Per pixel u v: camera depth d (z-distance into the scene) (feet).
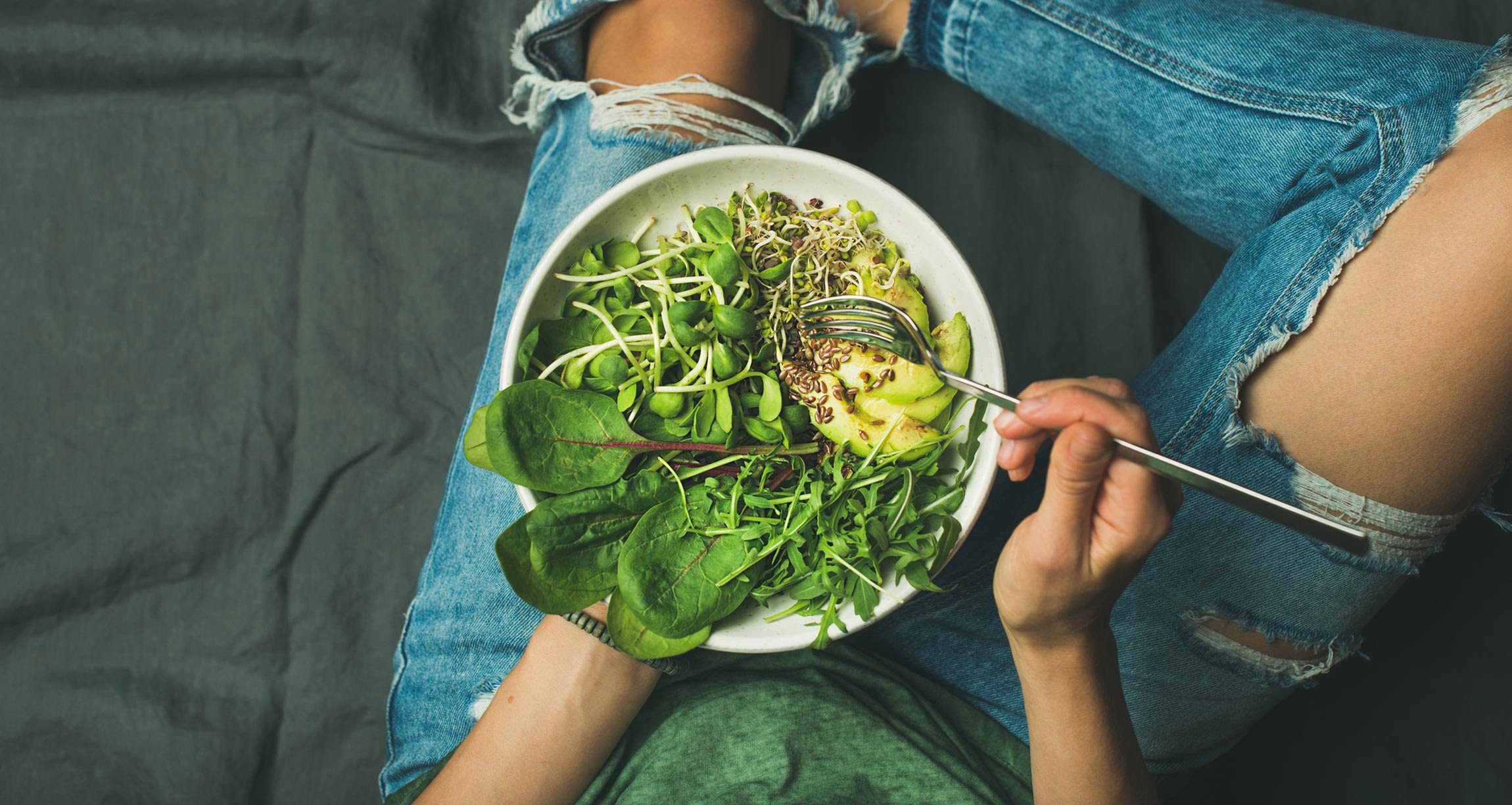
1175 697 3.21
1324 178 2.89
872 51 4.17
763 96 3.55
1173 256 4.31
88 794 4.07
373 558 4.25
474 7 4.35
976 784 2.99
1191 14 3.27
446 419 4.30
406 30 4.30
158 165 4.29
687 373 2.59
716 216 2.59
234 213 4.30
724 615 2.45
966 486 2.53
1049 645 2.28
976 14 3.59
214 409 4.25
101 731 4.10
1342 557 2.87
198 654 4.17
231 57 4.26
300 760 4.16
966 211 4.31
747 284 2.55
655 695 3.21
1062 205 4.31
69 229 4.28
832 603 2.47
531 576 2.46
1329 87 2.94
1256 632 3.07
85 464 4.21
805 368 2.54
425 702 3.48
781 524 2.48
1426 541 2.84
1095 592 2.09
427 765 3.43
